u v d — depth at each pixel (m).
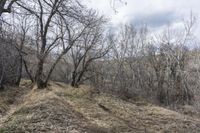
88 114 17.70
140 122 19.03
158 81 40.47
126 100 25.77
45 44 26.31
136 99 26.88
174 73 40.03
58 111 14.43
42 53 26.25
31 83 30.78
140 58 42.53
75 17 15.33
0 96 21.78
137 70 41.69
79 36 28.88
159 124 19.22
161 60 41.78
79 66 36.47
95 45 33.06
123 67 41.12
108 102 22.73
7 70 27.03
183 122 20.17
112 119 17.52
